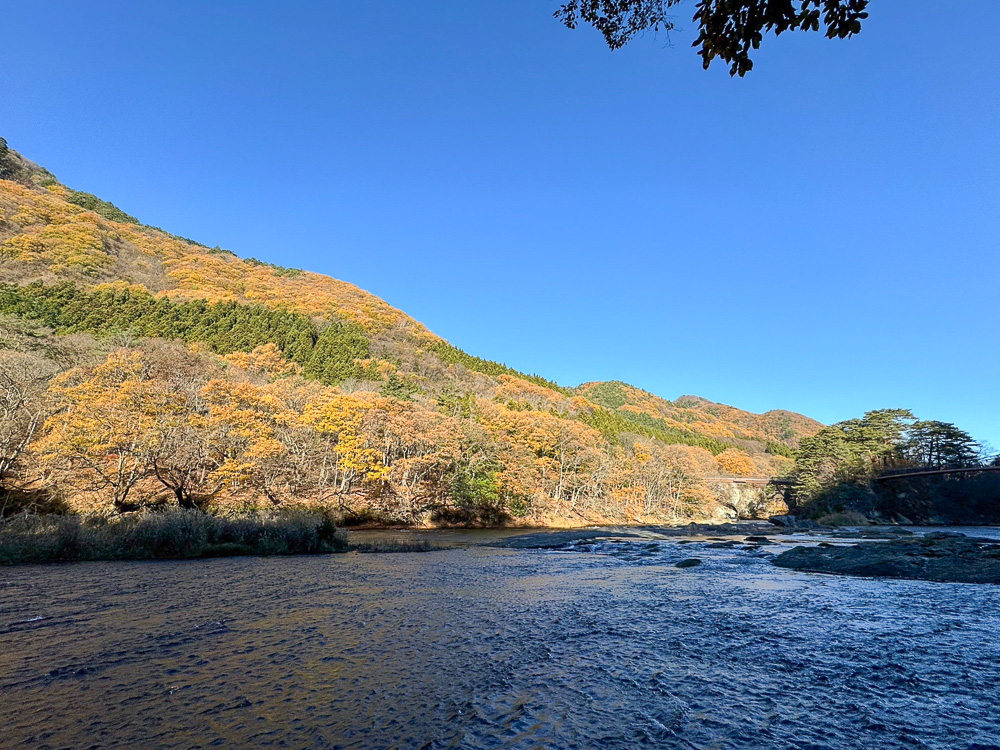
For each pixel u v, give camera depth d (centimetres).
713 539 3784
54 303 8175
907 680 672
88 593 1194
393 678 655
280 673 668
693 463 9994
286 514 2775
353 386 8438
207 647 781
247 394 4831
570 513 6931
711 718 543
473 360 14812
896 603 1219
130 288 10500
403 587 1386
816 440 9788
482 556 2388
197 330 9412
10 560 1666
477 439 6141
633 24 616
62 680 629
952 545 2091
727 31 494
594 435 8681
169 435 3844
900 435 9519
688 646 828
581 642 845
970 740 495
